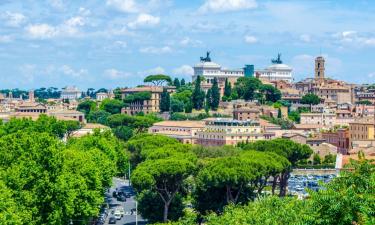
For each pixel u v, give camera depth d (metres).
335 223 106.50
